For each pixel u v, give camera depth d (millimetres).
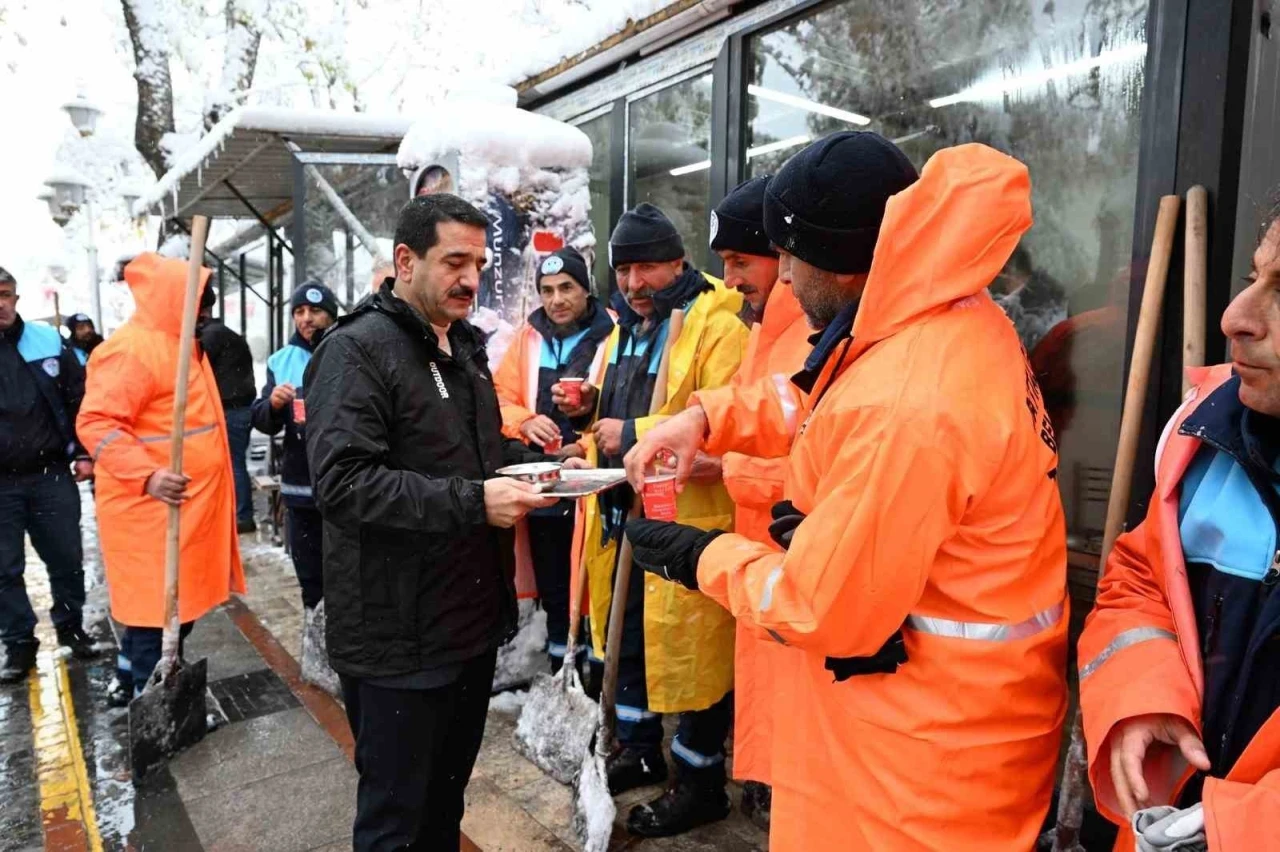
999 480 1119
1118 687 1127
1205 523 1068
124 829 2521
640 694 2572
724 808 2414
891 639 1164
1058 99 2238
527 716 2807
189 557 3096
